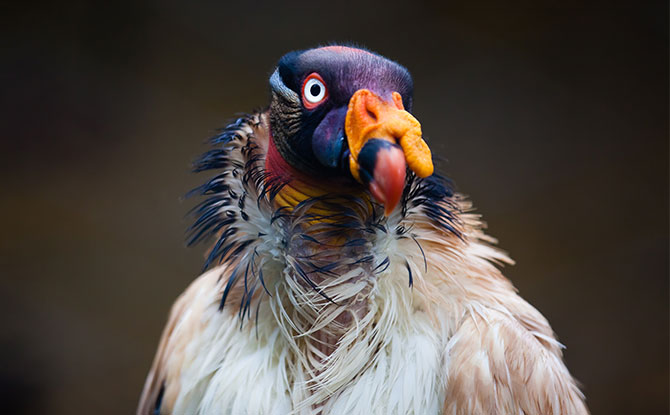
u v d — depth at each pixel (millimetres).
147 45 12797
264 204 3305
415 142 2801
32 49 12430
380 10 12789
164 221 12258
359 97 2922
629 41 12453
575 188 12133
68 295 11523
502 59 12672
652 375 10812
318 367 3254
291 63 3250
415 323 3225
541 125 12461
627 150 12297
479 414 3000
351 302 3219
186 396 3555
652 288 11352
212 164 3596
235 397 3314
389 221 3248
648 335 11055
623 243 11766
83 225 12070
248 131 3523
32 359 11008
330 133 3029
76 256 11797
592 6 12500
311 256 3203
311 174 3234
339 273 3211
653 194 12016
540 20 12586
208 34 12992
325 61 3078
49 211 12086
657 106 12359
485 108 12531
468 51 12695
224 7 12961
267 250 3293
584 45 12562
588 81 12547
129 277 11781
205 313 3623
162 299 11688
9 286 11461
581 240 11805
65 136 12438
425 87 12602
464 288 3277
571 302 11328
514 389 3059
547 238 11820
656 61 12398
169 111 12820
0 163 12148
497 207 12016
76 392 10922
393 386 3129
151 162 12602
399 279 3223
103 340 11273
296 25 12969
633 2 12367
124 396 10930
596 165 12258
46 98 12422
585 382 10945
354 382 3211
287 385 3270
